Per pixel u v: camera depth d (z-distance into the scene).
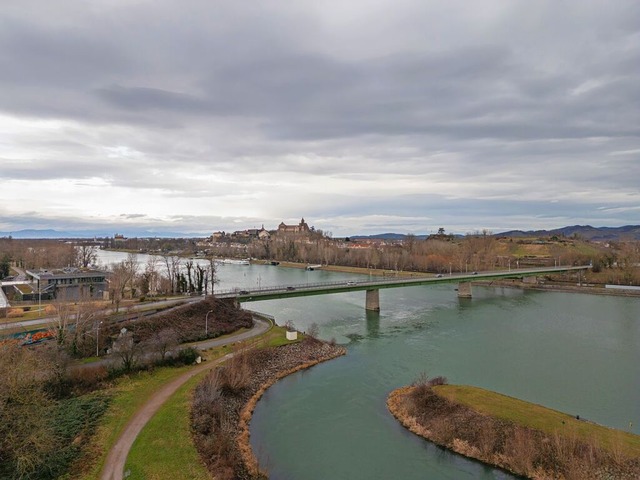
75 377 67.06
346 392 72.44
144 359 75.19
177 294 144.12
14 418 46.38
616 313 146.38
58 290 124.69
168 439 52.34
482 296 188.88
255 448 54.06
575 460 47.00
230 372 71.62
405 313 145.62
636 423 60.53
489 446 52.00
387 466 50.22
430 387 68.44
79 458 47.97
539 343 104.25
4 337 75.44
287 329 104.62
